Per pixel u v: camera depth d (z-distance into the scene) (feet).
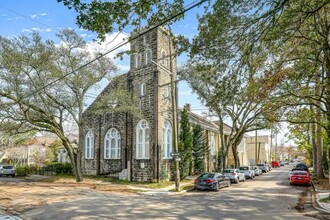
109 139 117.50
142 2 30.04
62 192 74.64
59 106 103.09
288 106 72.38
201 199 65.92
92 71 99.86
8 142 135.64
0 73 90.17
